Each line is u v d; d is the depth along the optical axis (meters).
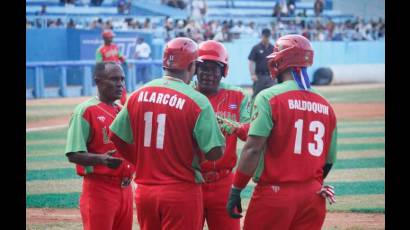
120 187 17.56
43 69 66.31
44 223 24.52
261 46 49.06
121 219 17.94
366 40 87.69
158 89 16.22
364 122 50.81
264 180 15.78
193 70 16.62
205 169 18.11
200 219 16.48
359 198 28.23
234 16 91.25
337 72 79.25
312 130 15.77
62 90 67.12
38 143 41.59
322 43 81.31
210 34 79.31
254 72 49.44
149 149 16.11
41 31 68.81
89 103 17.39
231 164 18.28
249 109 18.97
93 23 75.44
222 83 19.09
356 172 33.38
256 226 15.97
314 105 15.86
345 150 39.44
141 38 70.75
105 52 52.94
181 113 15.88
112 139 16.58
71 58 70.06
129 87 68.19
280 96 15.62
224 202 18.39
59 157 37.34
